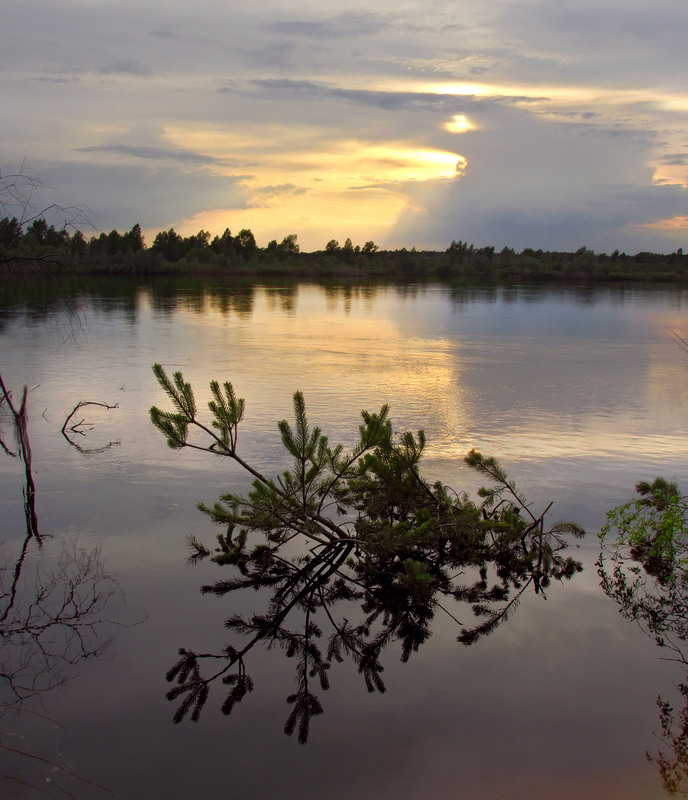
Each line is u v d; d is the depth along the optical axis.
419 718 4.12
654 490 6.99
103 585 5.79
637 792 3.48
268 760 3.73
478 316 35.56
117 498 7.85
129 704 4.21
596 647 4.96
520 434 10.97
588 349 22.30
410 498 7.12
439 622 5.39
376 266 118.94
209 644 4.96
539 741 3.88
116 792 3.46
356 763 3.70
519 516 6.99
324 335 25.83
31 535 6.79
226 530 7.07
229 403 6.68
